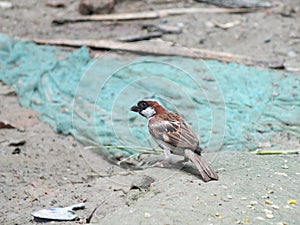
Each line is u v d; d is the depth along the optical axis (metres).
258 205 7.34
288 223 6.97
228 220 7.01
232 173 8.28
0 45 14.23
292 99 11.67
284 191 7.72
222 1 16.75
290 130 10.70
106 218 7.27
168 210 7.23
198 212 7.17
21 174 9.49
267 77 12.57
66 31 15.52
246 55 14.00
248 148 9.98
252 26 15.52
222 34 15.17
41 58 13.67
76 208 8.11
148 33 15.28
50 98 12.30
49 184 9.10
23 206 8.30
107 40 14.67
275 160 8.91
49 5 17.09
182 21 15.89
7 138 10.91
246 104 11.49
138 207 7.39
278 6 16.59
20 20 16.17
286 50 14.26
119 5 16.86
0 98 12.51
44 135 11.13
